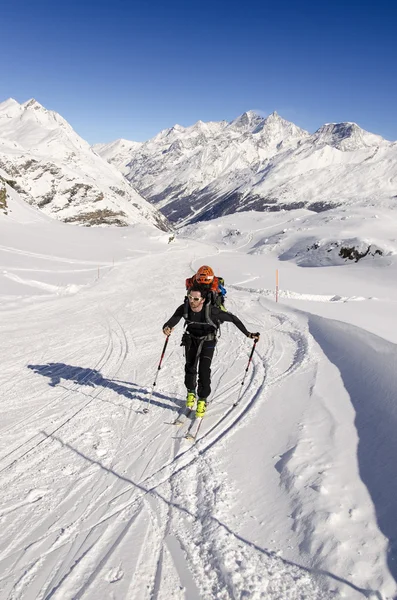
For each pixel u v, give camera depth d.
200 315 5.20
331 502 3.23
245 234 140.88
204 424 5.14
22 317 13.04
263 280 29.03
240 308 15.37
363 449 4.00
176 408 5.73
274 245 96.38
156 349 9.27
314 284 28.09
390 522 2.97
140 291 20.70
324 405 5.25
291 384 6.34
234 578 2.68
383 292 25.20
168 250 59.91
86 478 3.96
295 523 3.10
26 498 3.64
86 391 6.44
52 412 5.58
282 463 3.93
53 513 3.44
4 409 5.70
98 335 10.72
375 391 5.30
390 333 8.91
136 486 3.81
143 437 4.82
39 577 2.76
